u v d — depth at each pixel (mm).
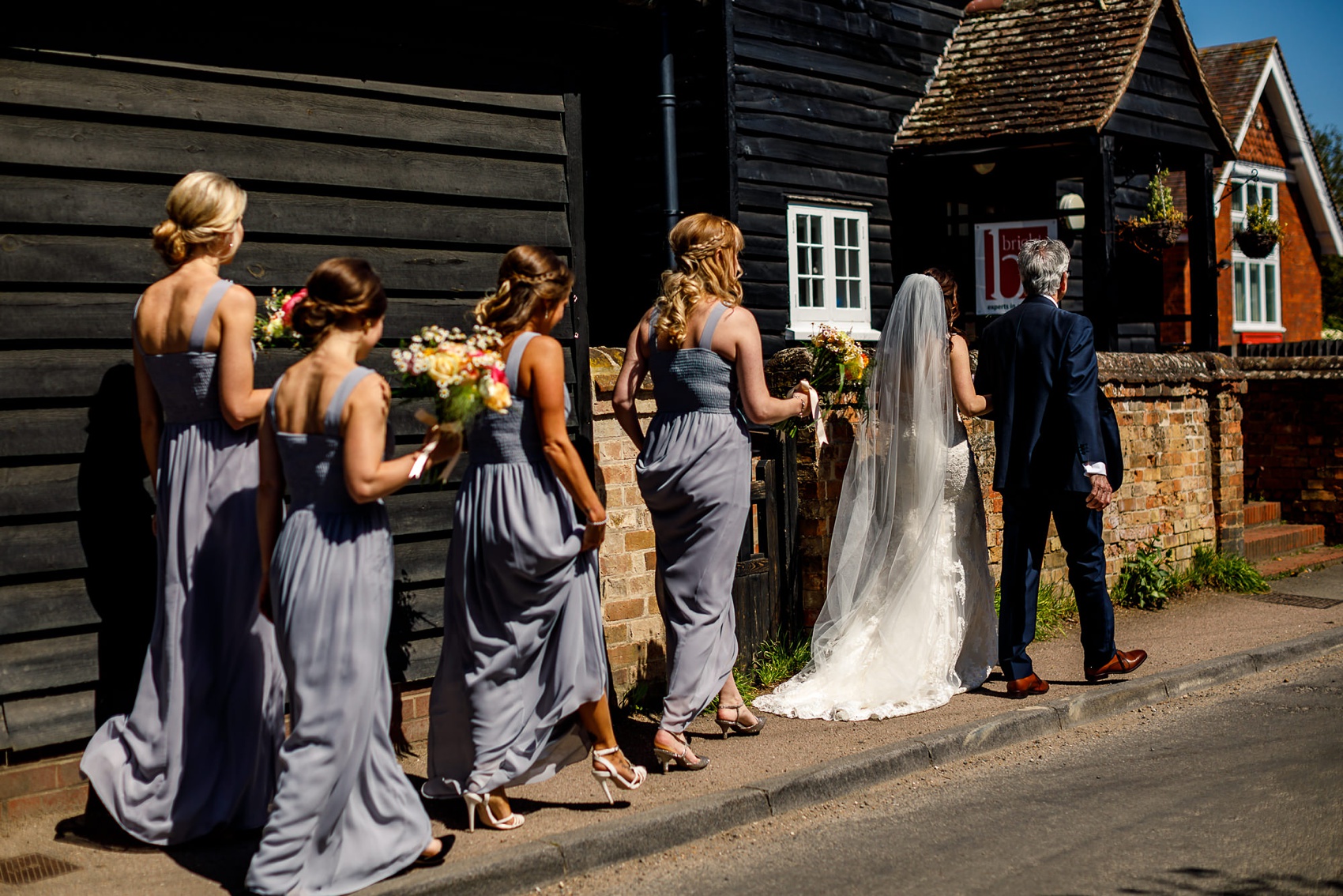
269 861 3635
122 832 4277
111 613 4570
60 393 4449
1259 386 11727
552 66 5859
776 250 10695
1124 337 14445
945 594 6105
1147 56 11297
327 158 5137
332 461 3701
